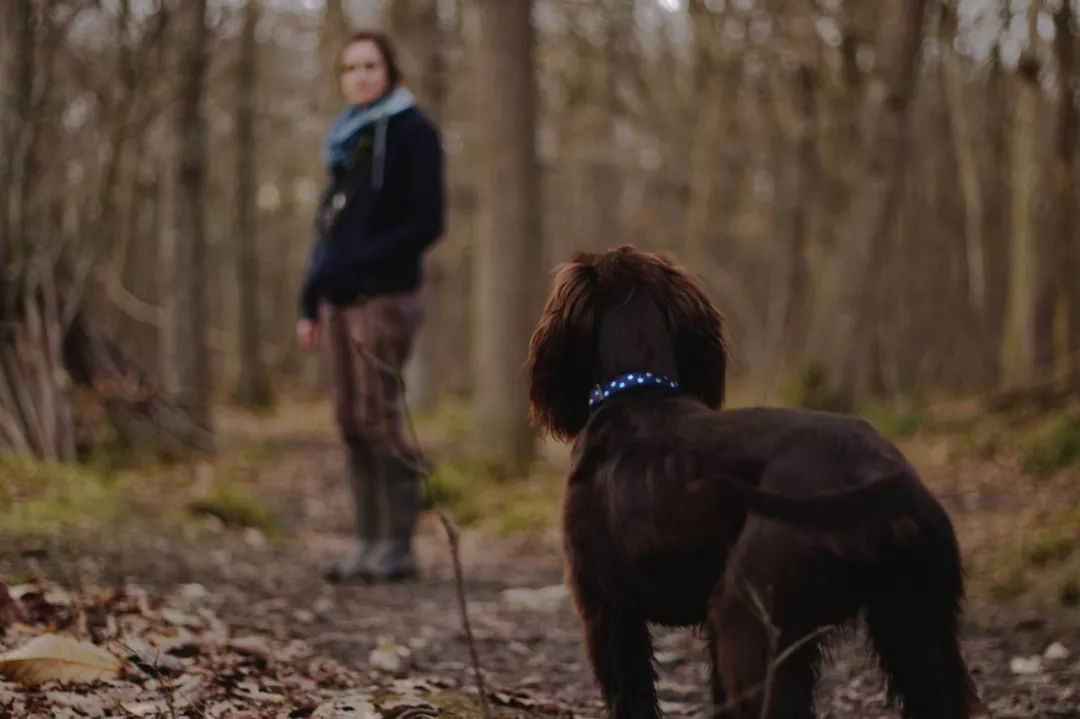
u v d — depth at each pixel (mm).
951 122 21609
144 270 21203
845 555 2508
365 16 19109
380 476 6074
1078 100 15492
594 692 4285
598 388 3143
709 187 21469
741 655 2561
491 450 11219
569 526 3049
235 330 22500
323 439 14578
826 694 4254
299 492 10164
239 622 4777
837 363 13820
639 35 20172
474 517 9633
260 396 20078
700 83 20062
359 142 5828
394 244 5723
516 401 11266
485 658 4715
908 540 2500
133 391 9289
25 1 7727
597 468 2988
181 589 5219
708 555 2676
